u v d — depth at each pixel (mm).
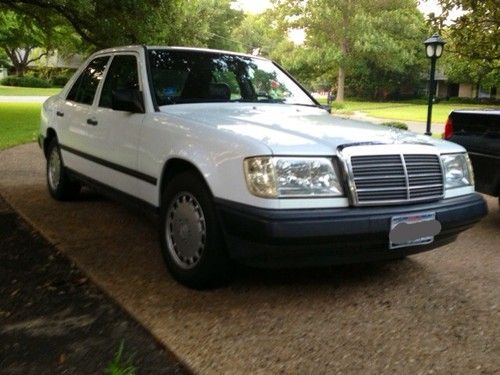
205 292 3859
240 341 3154
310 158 3432
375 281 4219
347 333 3305
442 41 13234
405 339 3252
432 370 2908
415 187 3691
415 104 54469
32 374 2770
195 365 2873
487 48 9875
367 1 55719
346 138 3670
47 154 6727
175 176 4039
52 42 23578
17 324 3318
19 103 28828
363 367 2916
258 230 3285
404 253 3736
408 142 3816
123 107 4555
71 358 2938
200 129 3863
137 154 4488
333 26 55812
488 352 3123
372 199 3521
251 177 3371
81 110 5625
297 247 3311
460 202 3951
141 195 4512
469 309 3721
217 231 3631
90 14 17047
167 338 3150
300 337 3230
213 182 3574
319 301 3781
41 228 5305
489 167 5770
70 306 3602
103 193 5285
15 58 58969
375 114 35969
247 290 3926
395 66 55344
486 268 4613
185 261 3939
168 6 18297
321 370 2871
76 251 4652
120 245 4863
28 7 19188
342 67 56500
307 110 5074
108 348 3061
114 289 3846
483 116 5859
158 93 4621
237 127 3822
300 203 3373
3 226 5434
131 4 16734
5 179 7859
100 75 5594
